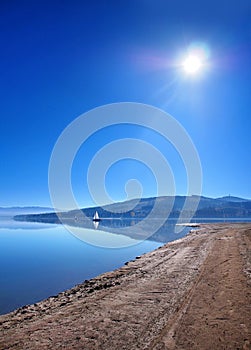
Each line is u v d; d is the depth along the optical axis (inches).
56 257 988.6
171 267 570.6
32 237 1916.8
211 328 260.8
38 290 540.4
